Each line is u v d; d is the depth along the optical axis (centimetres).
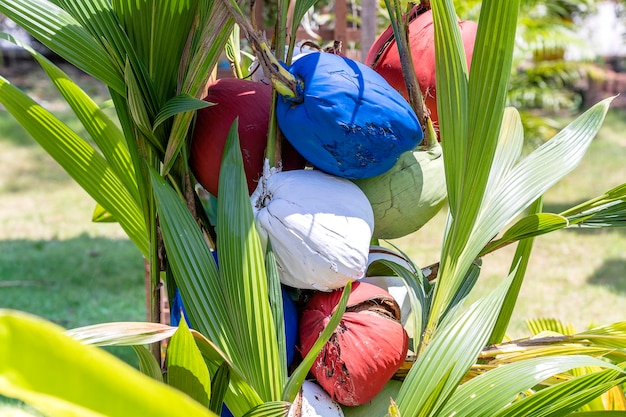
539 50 737
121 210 148
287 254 113
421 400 111
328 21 430
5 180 899
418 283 128
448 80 117
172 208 117
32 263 571
